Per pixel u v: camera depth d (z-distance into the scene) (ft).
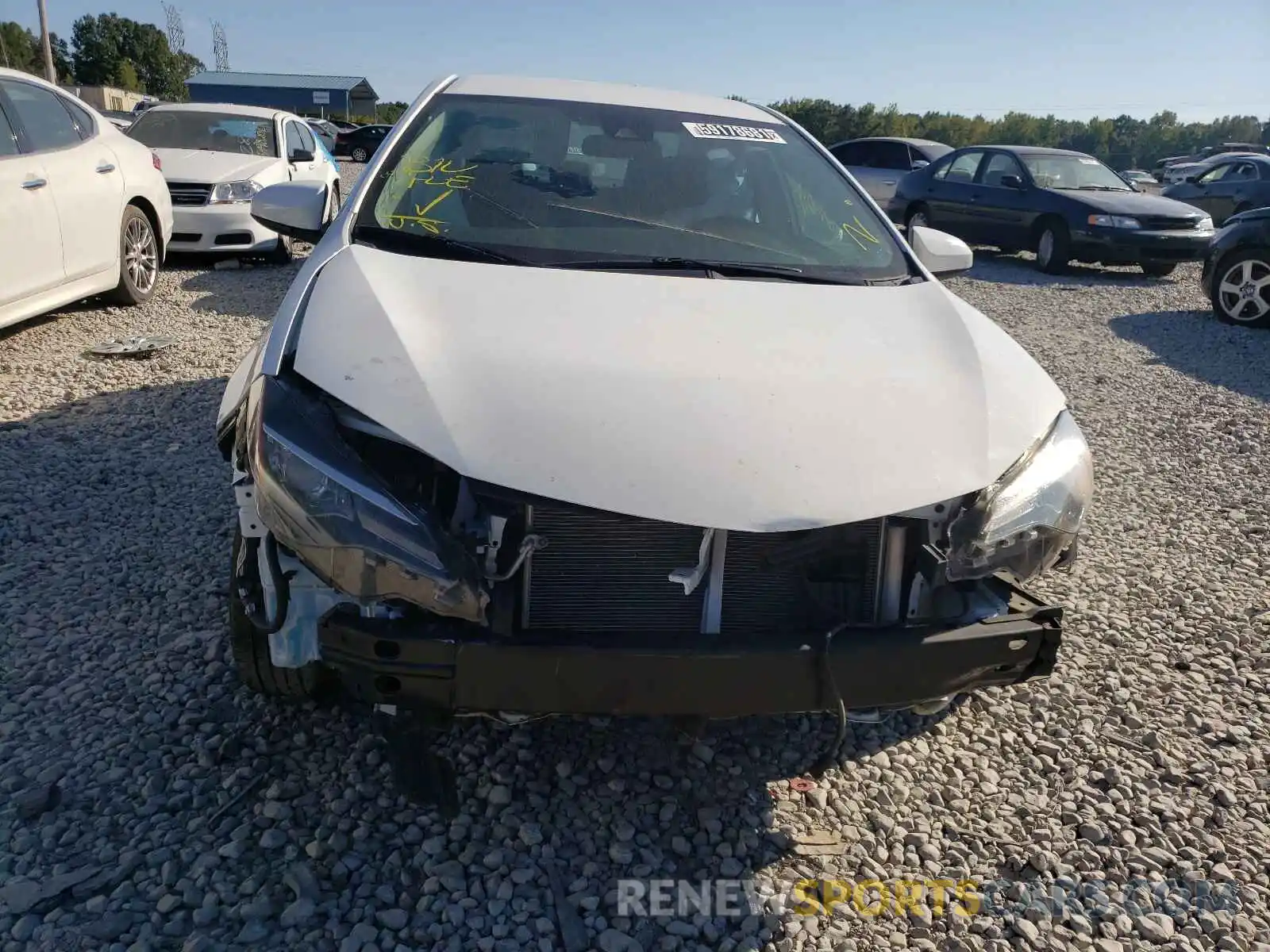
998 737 9.97
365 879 7.62
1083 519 8.23
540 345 7.89
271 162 32.63
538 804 8.54
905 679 7.36
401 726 7.38
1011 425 8.07
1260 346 27.76
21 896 7.21
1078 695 10.70
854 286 10.10
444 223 10.12
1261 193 54.13
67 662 10.03
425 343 7.79
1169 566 13.94
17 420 16.29
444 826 8.23
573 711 7.05
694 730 7.64
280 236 31.07
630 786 8.87
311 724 9.28
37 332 21.65
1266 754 9.89
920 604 7.95
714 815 8.60
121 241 22.99
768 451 7.23
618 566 7.48
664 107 12.48
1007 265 43.62
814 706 7.24
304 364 7.59
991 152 44.01
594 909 7.52
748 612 7.72
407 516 6.84
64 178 20.36
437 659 6.88
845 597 7.91
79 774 8.49
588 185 11.00
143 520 13.09
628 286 9.17
